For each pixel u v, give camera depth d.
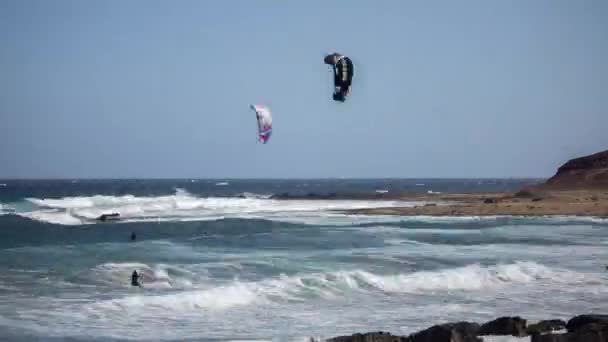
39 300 94.69
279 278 111.25
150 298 94.81
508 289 112.44
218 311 93.38
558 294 108.62
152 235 193.75
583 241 174.62
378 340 71.12
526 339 75.44
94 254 138.50
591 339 69.25
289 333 82.56
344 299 102.75
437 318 91.75
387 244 164.38
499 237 182.75
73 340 76.81
